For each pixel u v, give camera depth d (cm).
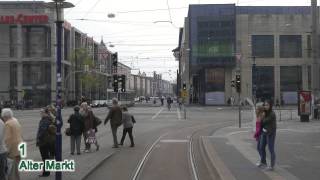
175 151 2288
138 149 2331
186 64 11294
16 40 10238
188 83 11050
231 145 2453
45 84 10212
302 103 4569
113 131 2366
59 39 1318
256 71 9612
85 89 11812
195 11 9681
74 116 2016
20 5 10256
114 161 1908
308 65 9588
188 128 3944
